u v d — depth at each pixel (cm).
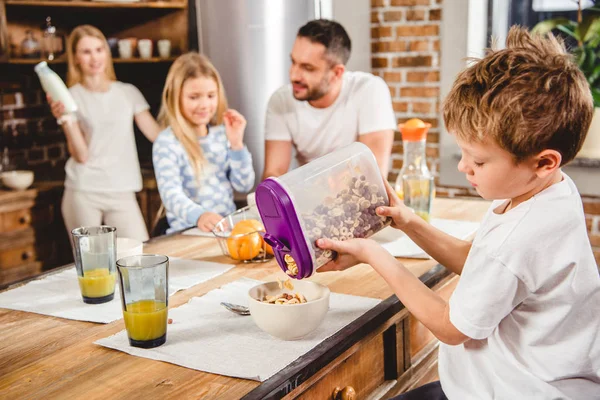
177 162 227
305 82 237
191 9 355
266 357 102
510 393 103
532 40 103
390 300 126
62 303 130
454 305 102
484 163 100
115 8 360
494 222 103
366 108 249
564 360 100
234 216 169
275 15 305
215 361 101
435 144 338
